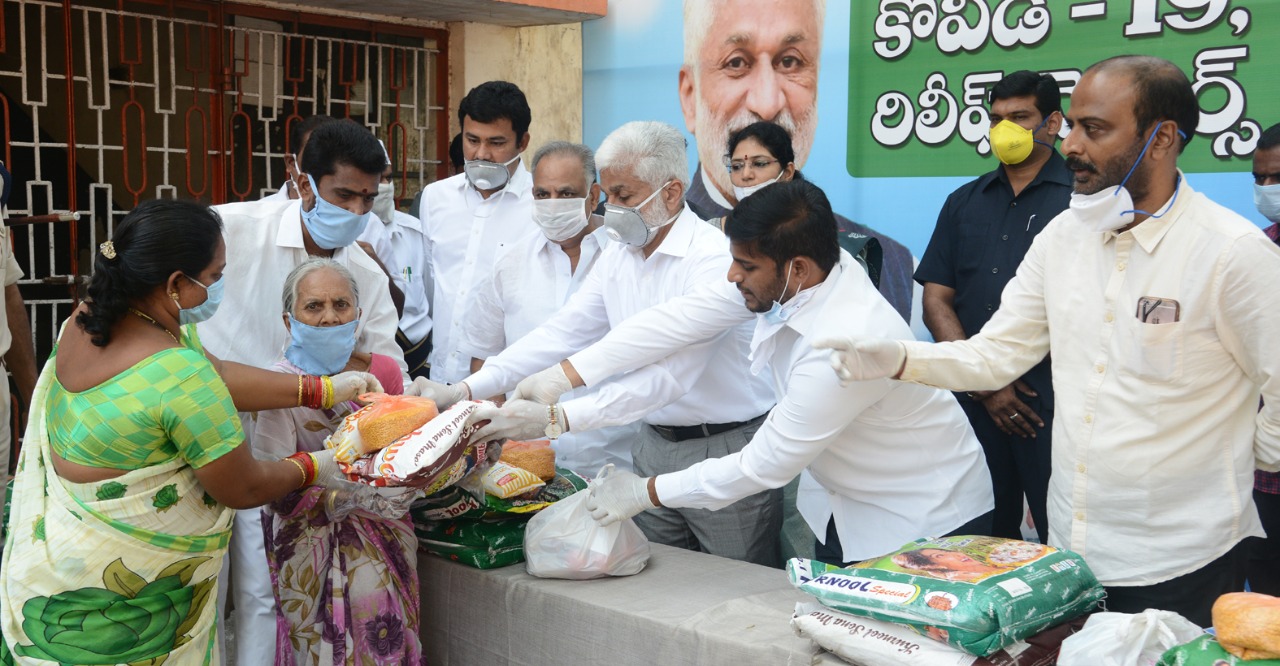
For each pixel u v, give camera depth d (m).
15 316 3.58
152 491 2.03
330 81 5.40
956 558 2.10
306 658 2.53
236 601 2.85
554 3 5.25
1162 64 1.97
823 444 2.32
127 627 2.07
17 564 2.06
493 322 3.68
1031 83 3.33
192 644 2.19
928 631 1.97
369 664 2.54
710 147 5.20
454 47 5.71
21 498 2.10
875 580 2.07
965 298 3.52
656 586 2.55
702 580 2.60
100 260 1.99
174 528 2.07
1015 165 3.41
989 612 1.88
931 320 3.58
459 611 2.78
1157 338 2.03
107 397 1.97
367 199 2.85
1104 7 3.99
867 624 2.05
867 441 2.42
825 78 4.79
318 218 2.81
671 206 2.97
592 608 2.44
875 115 4.64
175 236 1.98
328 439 2.42
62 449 2.01
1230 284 1.95
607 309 3.20
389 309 3.01
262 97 5.24
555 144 3.37
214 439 2.04
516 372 3.14
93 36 4.95
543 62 5.79
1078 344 2.17
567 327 3.21
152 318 2.04
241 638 2.84
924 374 2.19
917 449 2.41
